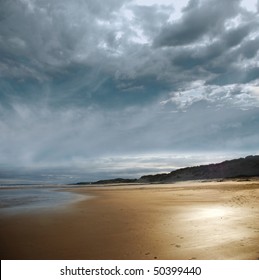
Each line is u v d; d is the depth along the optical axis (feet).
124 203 53.83
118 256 19.79
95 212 41.52
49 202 59.31
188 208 42.63
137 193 84.69
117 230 27.89
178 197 63.87
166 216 35.47
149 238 24.16
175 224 29.86
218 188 93.50
